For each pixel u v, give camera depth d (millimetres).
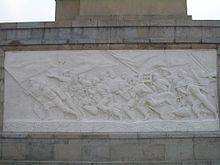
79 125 10102
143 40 10195
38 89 10344
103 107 10133
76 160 9914
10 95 10422
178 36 10281
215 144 9836
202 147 9828
